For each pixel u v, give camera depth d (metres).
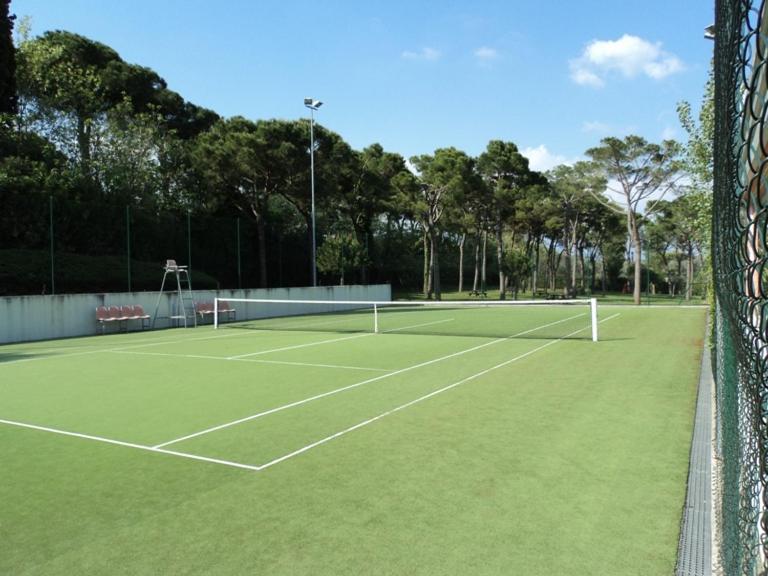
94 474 5.09
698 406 7.27
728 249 1.89
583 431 6.17
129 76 34.03
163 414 7.28
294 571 3.34
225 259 28.72
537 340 15.01
